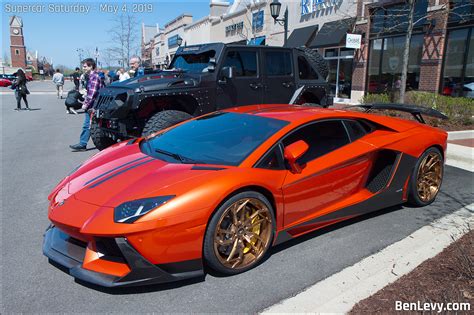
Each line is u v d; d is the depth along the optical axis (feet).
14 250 11.51
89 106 25.12
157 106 20.67
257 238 10.27
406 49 35.96
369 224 13.39
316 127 12.17
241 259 10.02
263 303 8.86
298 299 8.96
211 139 11.99
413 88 49.16
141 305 8.79
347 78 60.70
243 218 9.98
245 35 84.53
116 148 13.50
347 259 10.88
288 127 11.52
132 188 9.52
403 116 34.81
